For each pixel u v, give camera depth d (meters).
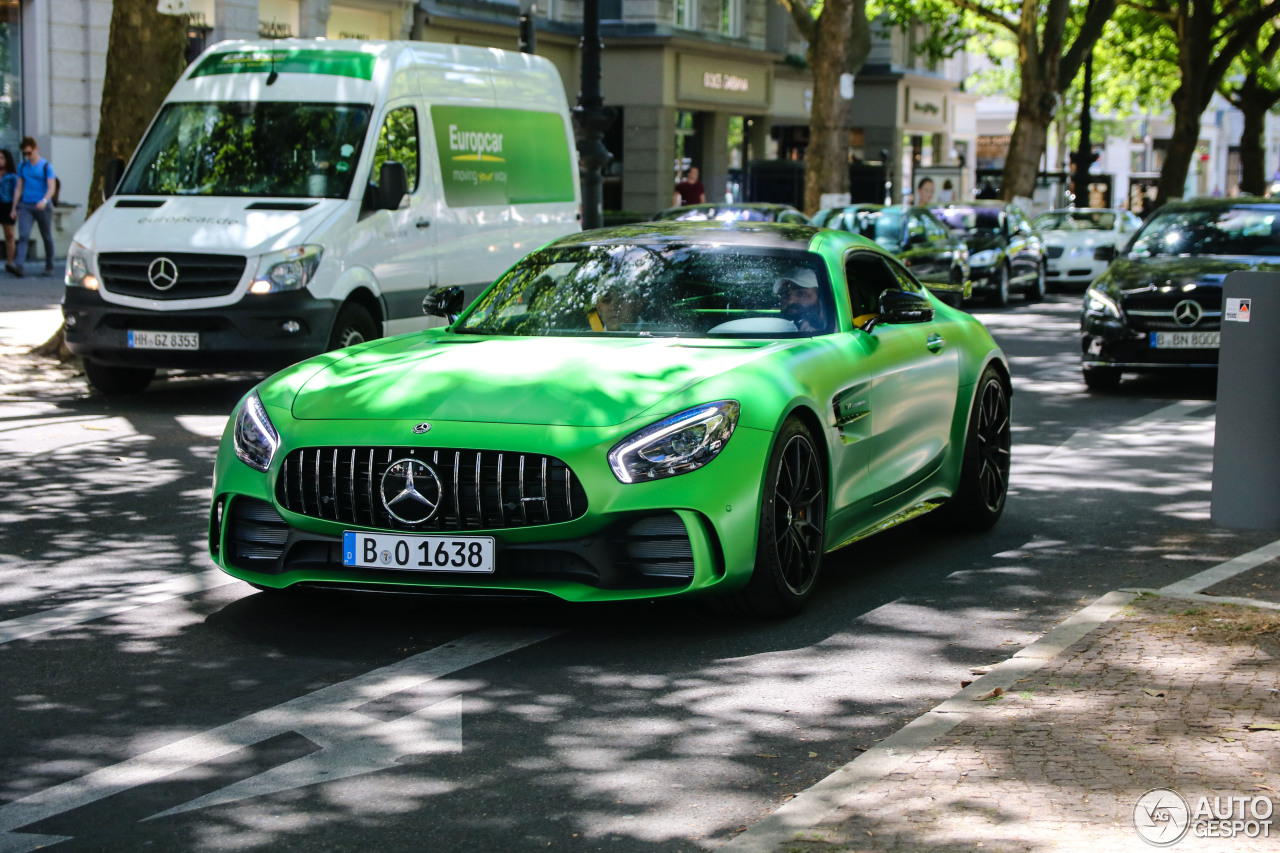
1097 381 13.66
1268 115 94.75
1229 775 3.92
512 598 5.40
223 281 11.53
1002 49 55.97
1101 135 70.25
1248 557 6.82
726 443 5.50
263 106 12.64
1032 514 8.20
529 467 5.34
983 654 5.45
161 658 5.37
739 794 4.07
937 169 39.03
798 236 7.05
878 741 4.51
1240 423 7.68
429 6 33.38
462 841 3.76
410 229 12.68
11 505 8.19
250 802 4.03
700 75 39.94
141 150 12.72
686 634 5.68
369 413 5.57
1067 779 3.90
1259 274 7.59
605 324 6.48
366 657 5.38
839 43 27.38
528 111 14.62
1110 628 5.36
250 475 5.68
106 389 12.60
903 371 6.88
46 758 4.37
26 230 23.11
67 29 25.55
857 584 6.54
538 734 4.57
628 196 39.28
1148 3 40.62
